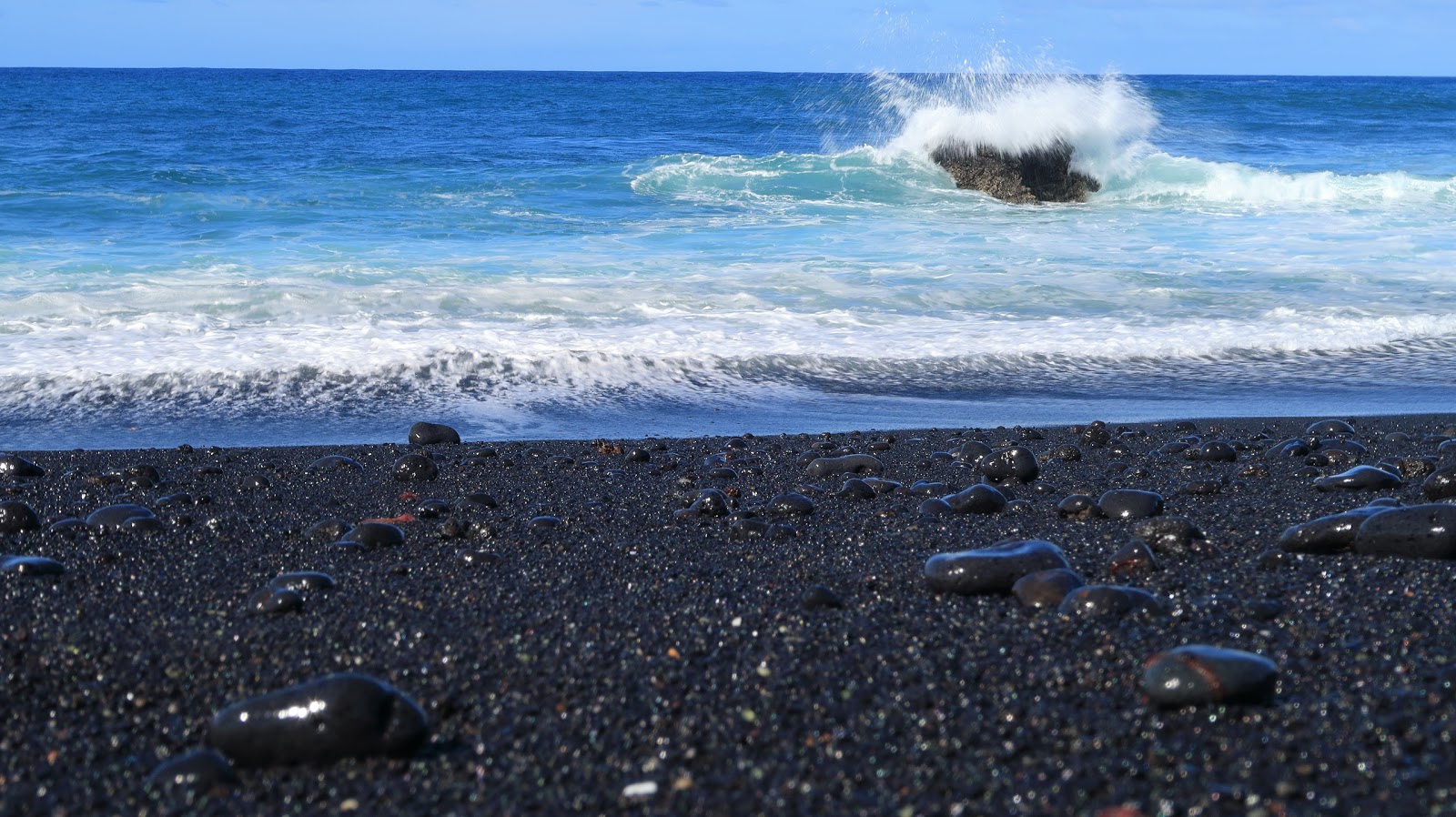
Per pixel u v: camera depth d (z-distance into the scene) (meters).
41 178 17.53
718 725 2.69
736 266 11.88
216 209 15.09
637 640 3.27
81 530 4.65
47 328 9.00
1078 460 6.21
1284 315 10.20
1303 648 3.02
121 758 2.64
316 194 16.58
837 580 3.86
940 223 15.16
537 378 8.26
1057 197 17.95
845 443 6.72
